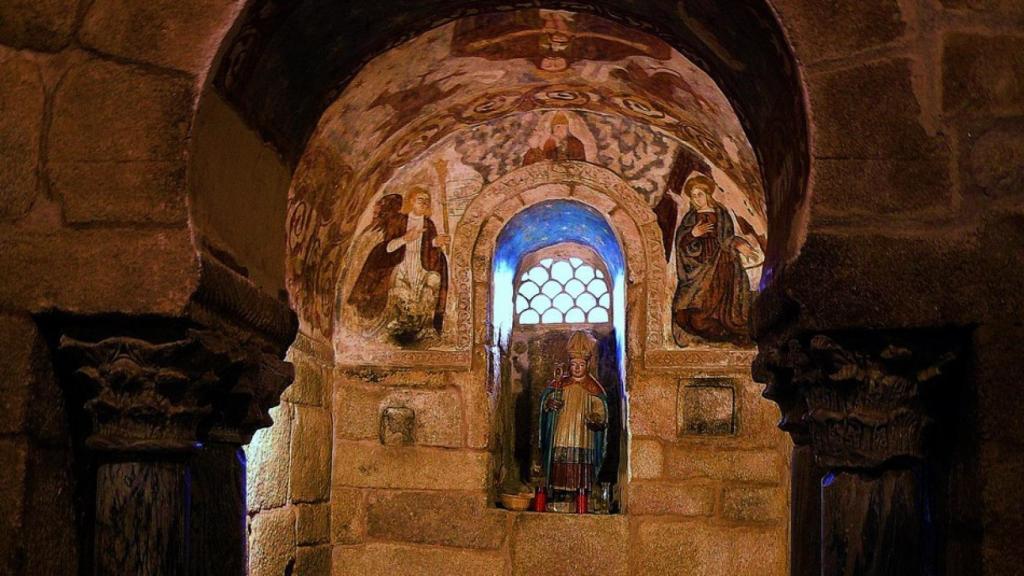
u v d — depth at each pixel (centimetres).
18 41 335
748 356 634
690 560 619
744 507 620
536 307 727
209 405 345
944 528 317
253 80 379
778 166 374
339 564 636
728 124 554
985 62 314
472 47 539
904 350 307
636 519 627
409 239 660
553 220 692
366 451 645
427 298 656
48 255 324
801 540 380
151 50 333
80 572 337
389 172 642
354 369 652
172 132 329
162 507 328
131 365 323
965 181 310
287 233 550
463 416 645
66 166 329
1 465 317
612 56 550
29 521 318
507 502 647
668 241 648
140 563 323
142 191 327
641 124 637
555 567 626
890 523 310
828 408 321
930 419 311
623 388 657
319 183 565
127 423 326
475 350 651
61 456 332
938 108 313
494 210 659
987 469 298
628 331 646
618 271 679
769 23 334
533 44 546
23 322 323
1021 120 311
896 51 316
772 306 344
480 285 655
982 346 303
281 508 557
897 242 309
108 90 331
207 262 331
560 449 650
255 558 518
